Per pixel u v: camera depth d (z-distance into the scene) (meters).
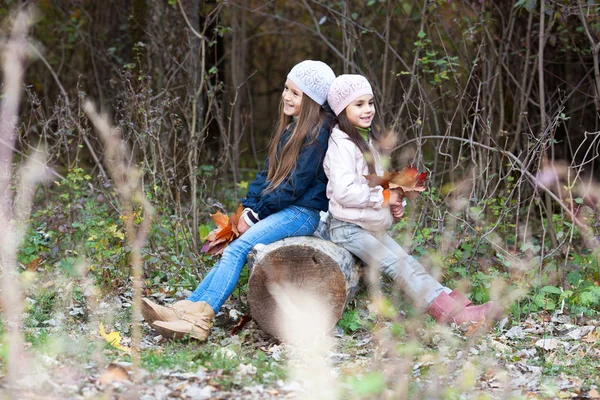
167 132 8.33
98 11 12.38
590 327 5.61
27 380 3.94
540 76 7.45
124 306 5.99
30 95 8.16
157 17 9.58
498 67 8.45
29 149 8.30
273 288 5.24
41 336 4.81
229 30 8.36
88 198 7.46
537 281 6.08
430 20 8.77
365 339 5.26
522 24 9.01
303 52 15.66
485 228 6.76
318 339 5.21
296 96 5.51
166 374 4.25
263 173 5.71
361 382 3.76
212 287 5.33
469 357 4.87
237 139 9.77
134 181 6.60
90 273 6.48
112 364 4.18
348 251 5.46
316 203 5.47
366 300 5.79
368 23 10.35
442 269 6.21
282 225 5.41
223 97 10.94
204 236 7.23
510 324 5.73
